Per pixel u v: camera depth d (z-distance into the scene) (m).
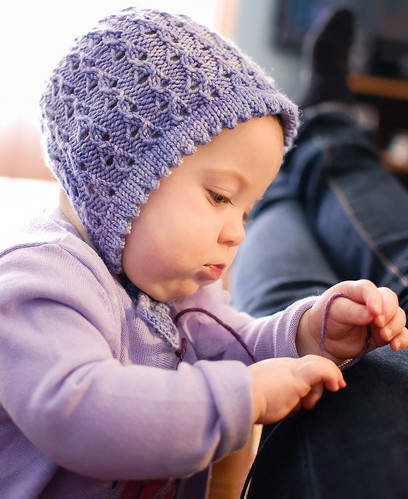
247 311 0.97
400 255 0.99
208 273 0.67
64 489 0.63
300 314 0.71
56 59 0.72
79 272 0.61
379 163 1.45
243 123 0.65
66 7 2.35
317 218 1.34
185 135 0.62
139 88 0.64
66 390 0.50
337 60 2.14
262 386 0.53
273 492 0.53
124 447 0.50
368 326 0.64
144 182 0.63
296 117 0.71
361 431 0.51
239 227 0.67
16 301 0.56
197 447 0.50
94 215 0.65
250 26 3.24
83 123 0.65
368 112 2.99
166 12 0.70
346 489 0.46
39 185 1.35
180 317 0.76
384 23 3.10
